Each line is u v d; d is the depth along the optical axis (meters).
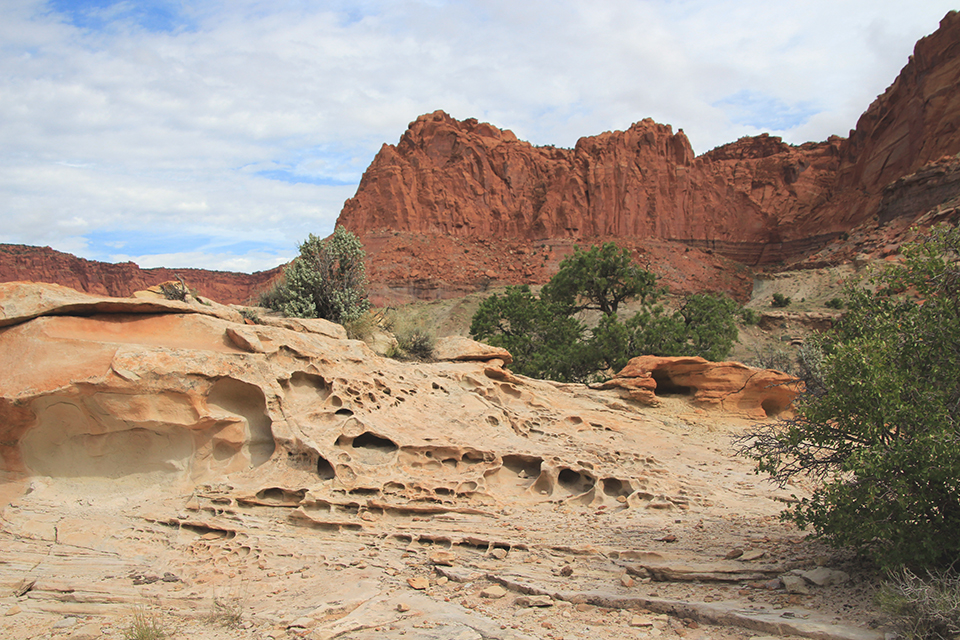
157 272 133.50
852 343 5.64
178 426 8.30
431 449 9.66
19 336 8.18
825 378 5.95
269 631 4.90
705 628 4.68
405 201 117.50
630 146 127.88
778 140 138.38
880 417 5.24
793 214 120.12
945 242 5.97
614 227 120.75
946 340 5.61
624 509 9.01
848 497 5.23
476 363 14.48
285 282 16.33
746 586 5.53
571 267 34.06
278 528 7.43
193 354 8.57
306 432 8.89
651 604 5.08
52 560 6.37
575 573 6.12
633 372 17.20
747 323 60.97
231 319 10.67
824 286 69.00
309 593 5.73
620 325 27.95
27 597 5.64
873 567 5.43
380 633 4.75
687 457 12.72
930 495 4.94
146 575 6.07
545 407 14.18
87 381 7.74
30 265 113.25
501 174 126.81
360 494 8.31
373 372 11.30
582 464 10.07
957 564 4.95
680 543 7.05
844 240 83.56
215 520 7.47
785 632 4.35
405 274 106.12
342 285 16.58
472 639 4.61
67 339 8.16
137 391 7.99
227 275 143.50
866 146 112.00
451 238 116.88
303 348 10.30
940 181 70.25
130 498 8.02
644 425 14.96
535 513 8.59
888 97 109.19
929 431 4.98
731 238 122.44
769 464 6.22
